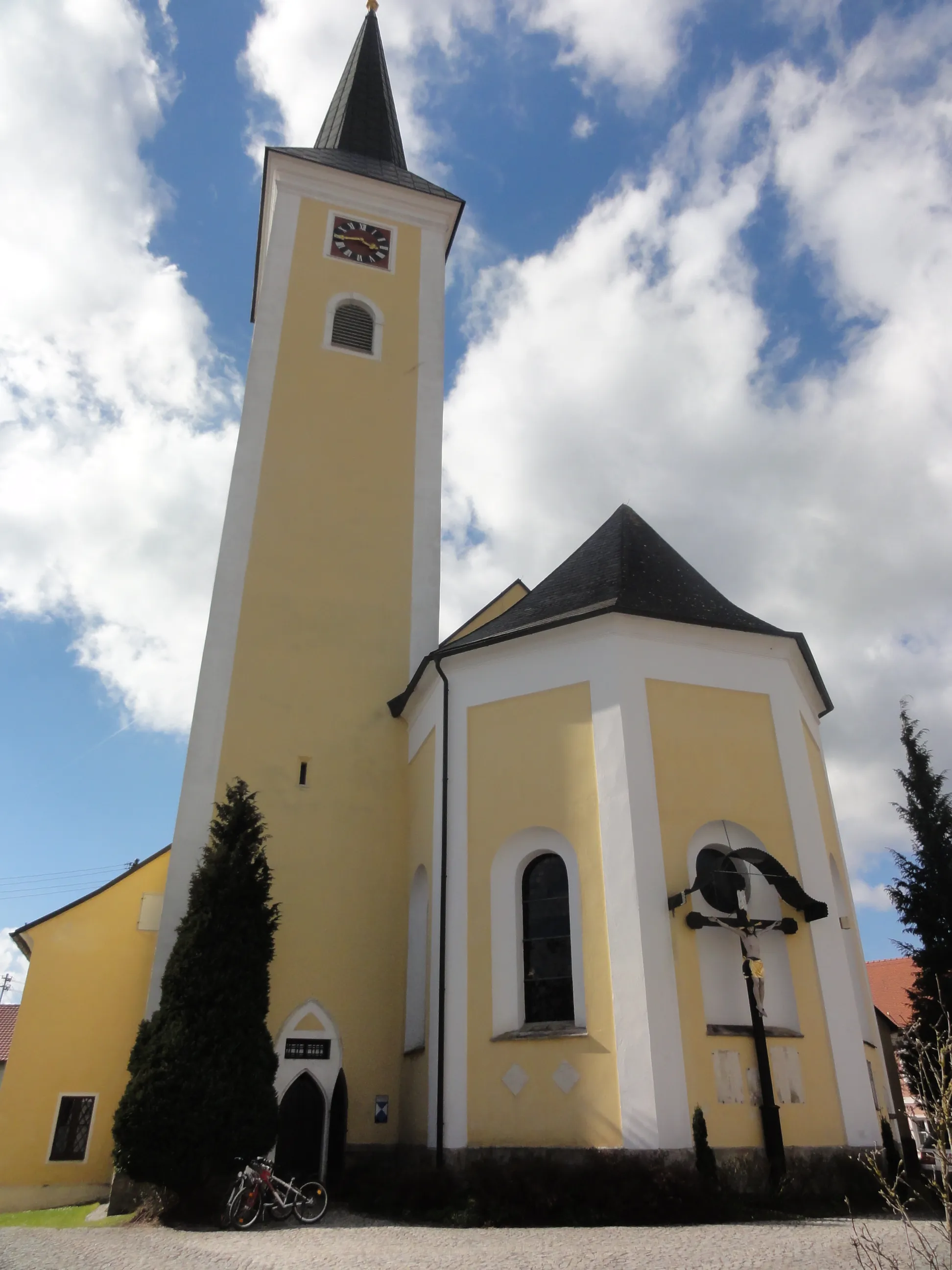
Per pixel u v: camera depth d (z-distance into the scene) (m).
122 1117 12.61
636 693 14.34
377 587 20.59
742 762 14.49
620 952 12.74
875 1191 11.65
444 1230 10.78
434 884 15.16
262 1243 10.20
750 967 12.66
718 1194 10.98
